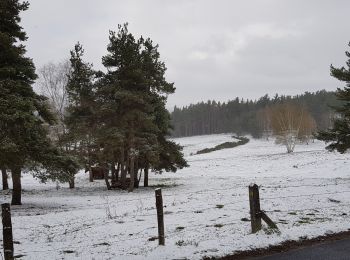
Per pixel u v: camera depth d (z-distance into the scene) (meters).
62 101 38.31
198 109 199.88
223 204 17.81
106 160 33.09
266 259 8.23
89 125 33.12
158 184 37.66
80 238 11.98
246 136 157.75
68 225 14.89
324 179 30.88
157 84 35.03
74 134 32.78
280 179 35.16
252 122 150.88
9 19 21.77
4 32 20.84
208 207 17.17
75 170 22.52
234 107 197.88
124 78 32.47
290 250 8.97
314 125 109.94
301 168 48.50
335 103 140.25
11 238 7.52
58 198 26.42
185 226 12.82
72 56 34.09
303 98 179.88
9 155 19.75
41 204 23.05
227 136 152.62
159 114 35.12
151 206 19.66
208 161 66.62
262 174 46.50
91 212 18.14
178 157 36.12
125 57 31.98
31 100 20.98
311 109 158.38
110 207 20.30
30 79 22.64
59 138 34.31
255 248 8.94
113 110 31.19
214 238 10.12
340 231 10.73
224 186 30.28
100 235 12.24
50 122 22.94
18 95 20.31
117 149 32.62
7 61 21.44
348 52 27.06
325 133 27.70
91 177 42.97
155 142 32.53
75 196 28.00
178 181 40.50
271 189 23.61
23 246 10.97
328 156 57.00
